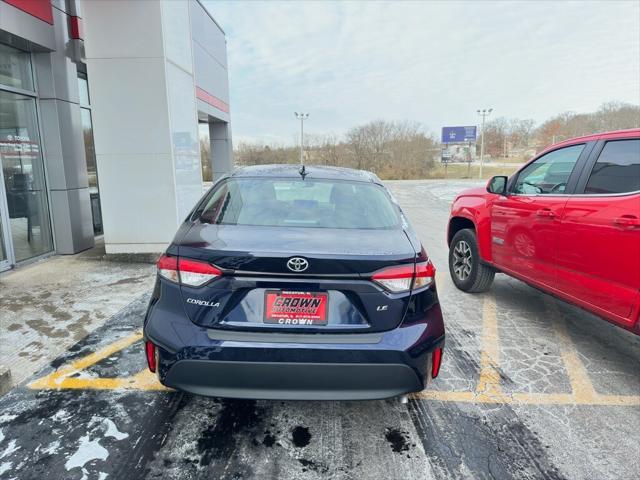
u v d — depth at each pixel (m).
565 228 3.32
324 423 2.56
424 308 2.23
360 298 2.09
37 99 6.33
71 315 4.14
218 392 2.06
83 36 6.29
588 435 2.48
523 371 3.22
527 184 4.00
